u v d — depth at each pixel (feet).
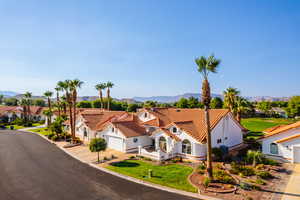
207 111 59.52
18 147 109.19
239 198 48.42
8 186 56.18
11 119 260.83
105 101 281.95
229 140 102.42
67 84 126.31
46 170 70.38
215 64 57.36
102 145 81.66
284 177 62.49
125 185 56.75
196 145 81.82
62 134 137.08
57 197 49.52
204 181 57.26
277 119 264.93
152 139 108.99
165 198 48.70
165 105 324.60
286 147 80.07
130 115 131.75
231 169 69.10
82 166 75.25
